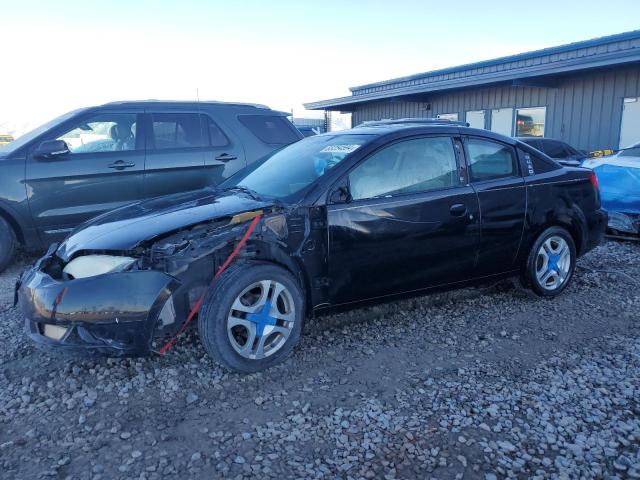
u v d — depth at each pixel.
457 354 3.68
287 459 2.55
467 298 4.81
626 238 6.92
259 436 2.74
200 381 3.31
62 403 3.07
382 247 3.81
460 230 4.11
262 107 7.16
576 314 4.39
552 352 3.68
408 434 2.74
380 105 21.73
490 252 4.31
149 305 3.07
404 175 3.97
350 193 3.72
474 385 3.23
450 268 4.16
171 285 3.13
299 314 3.52
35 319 3.15
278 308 3.53
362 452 2.60
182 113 6.54
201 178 6.54
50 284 3.15
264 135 7.00
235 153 6.73
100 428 2.82
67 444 2.68
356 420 2.87
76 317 3.05
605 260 6.04
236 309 3.27
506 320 4.28
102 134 6.14
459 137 4.27
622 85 12.99
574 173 4.85
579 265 5.82
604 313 4.40
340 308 3.82
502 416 2.89
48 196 5.75
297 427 2.82
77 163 5.87
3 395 3.16
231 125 6.79
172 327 3.27
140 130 6.28
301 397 3.12
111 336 3.08
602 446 2.62
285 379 3.34
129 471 2.47
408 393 3.15
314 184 3.67
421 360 3.59
